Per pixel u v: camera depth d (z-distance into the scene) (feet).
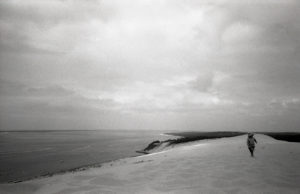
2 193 31.22
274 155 48.57
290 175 32.30
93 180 35.29
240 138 122.11
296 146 66.64
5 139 402.72
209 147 73.77
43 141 334.65
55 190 30.91
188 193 26.37
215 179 31.63
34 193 30.45
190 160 47.50
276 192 25.46
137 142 288.71
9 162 119.55
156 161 50.39
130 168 43.88
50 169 94.99
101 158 129.80
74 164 108.37
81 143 279.49
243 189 26.96
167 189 28.50
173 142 151.64
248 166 38.27
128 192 27.96
